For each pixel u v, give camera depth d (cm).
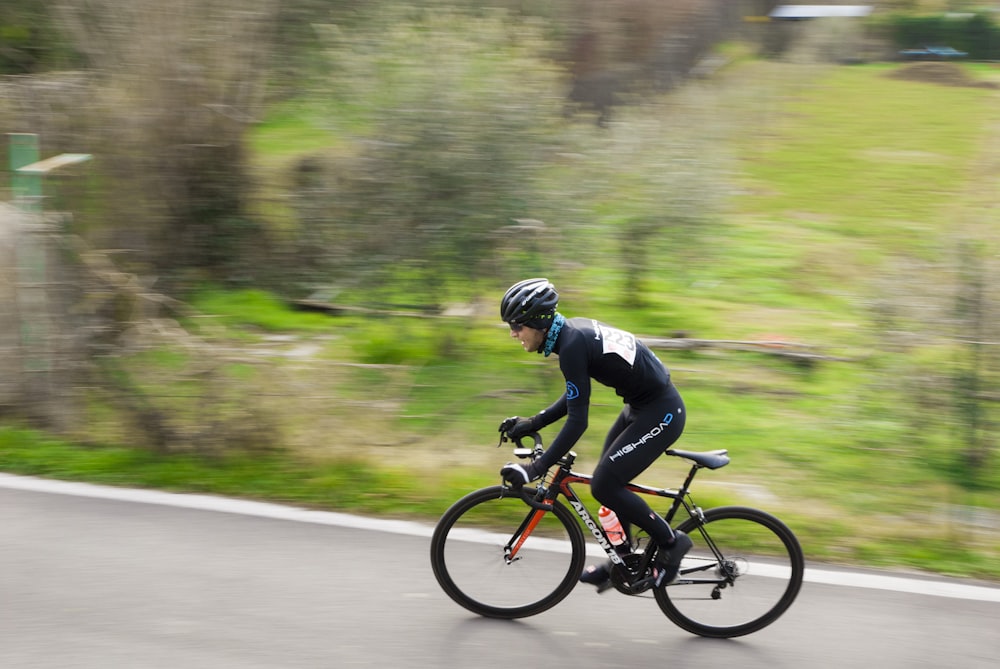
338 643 352
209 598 381
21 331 563
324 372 601
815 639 364
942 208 1170
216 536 439
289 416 544
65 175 618
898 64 2172
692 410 629
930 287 535
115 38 671
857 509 488
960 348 498
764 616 371
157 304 588
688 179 760
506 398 612
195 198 714
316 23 711
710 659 352
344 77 678
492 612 379
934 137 1539
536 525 377
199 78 681
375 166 653
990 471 512
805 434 591
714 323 800
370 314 692
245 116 720
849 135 1537
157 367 545
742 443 579
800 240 1057
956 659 350
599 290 802
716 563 375
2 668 328
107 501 475
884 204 1202
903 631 369
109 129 654
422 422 582
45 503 470
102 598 378
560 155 675
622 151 728
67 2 690
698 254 798
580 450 548
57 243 564
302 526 452
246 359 559
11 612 366
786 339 761
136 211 674
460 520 390
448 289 672
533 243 653
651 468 537
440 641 357
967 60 2250
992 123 1622
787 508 485
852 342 751
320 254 697
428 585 399
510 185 645
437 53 652
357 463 524
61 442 548
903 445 538
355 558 421
